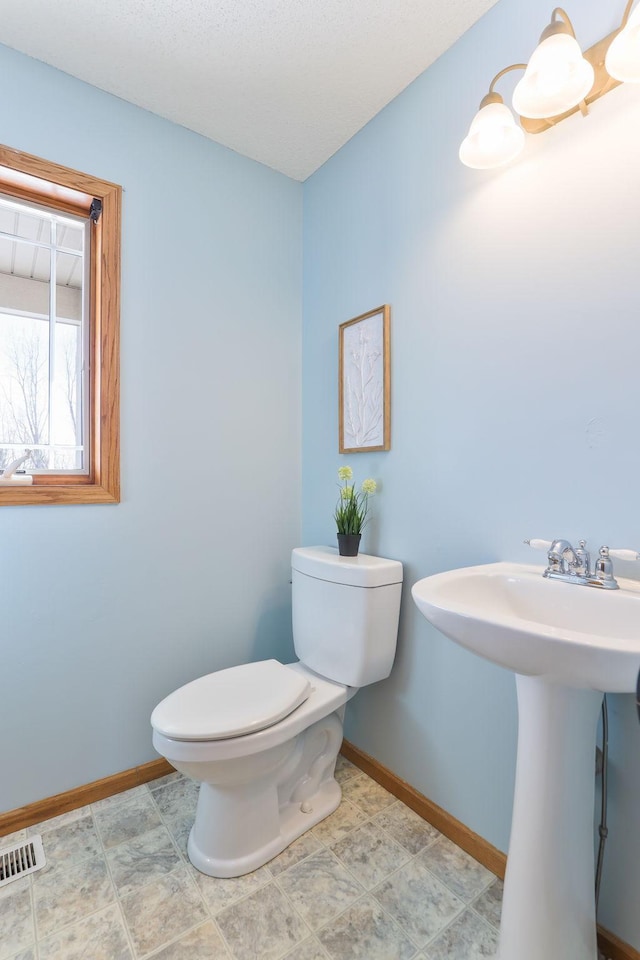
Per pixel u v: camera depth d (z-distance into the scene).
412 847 1.30
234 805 1.22
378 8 1.23
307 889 1.16
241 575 1.84
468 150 1.12
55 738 1.43
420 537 1.45
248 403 1.86
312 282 1.96
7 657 1.35
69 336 1.57
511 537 1.19
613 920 0.98
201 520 1.73
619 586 0.92
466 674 1.31
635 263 0.95
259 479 1.89
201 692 1.29
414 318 1.47
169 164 1.65
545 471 1.12
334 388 1.84
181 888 1.16
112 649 1.54
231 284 1.81
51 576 1.43
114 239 1.53
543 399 1.12
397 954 1.00
